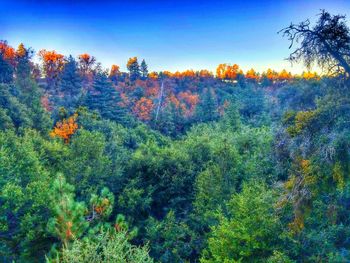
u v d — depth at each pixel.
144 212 22.12
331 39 8.44
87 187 19.75
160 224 18.25
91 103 53.19
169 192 22.80
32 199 12.76
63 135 35.62
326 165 8.24
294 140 9.01
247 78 115.25
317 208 10.28
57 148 24.98
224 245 11.39
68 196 9.86
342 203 10.16
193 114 61.19
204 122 58.44
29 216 11.76
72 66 83.38
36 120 36.66
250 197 11.74
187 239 18.75
